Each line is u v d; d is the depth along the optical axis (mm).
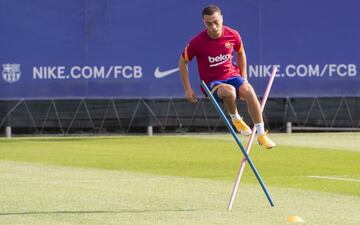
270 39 71375
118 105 71062
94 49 70562
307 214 29797
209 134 71750
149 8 70688
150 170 45281
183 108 71688
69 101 70625
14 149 59031
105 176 42344
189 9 70875
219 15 32031
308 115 72438
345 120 72750
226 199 33844
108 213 30219
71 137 69750
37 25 69938
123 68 70875
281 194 35281
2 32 69562
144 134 71500
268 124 72312
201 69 32719
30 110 70312
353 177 41781
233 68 32781
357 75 72375
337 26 71938
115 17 70562
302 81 71938
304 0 71625
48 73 70250
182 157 52656
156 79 71188
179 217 29250
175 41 71000
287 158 51938
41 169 45844
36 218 29188
